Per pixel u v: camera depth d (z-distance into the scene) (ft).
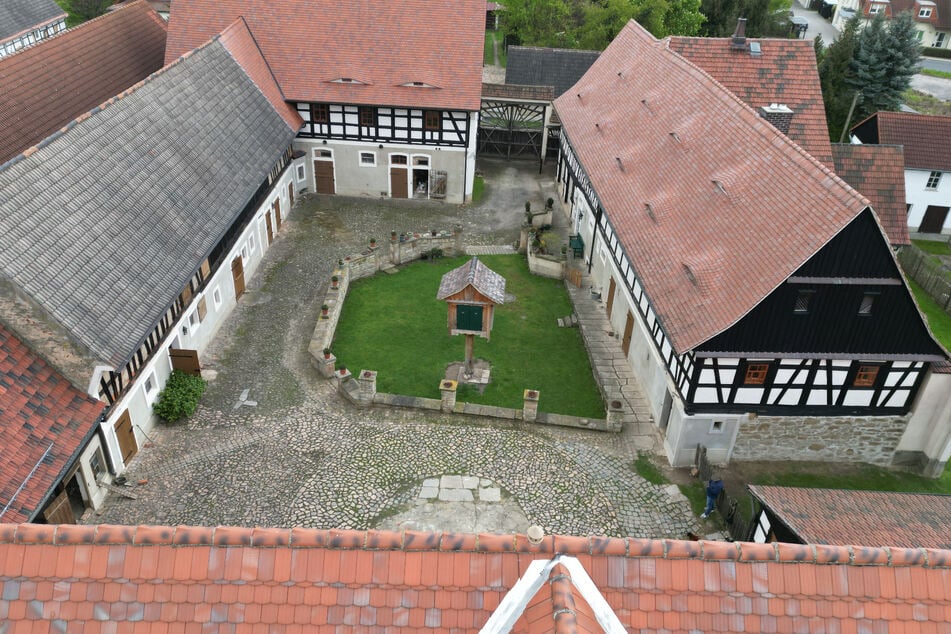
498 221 131.64
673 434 77.82
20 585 31.22
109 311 66.44
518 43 220.23
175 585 31.55
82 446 61.36
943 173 135.23
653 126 102.06
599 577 32.32
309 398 84.43
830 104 171.63
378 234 123.85
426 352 94.94
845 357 71.41
